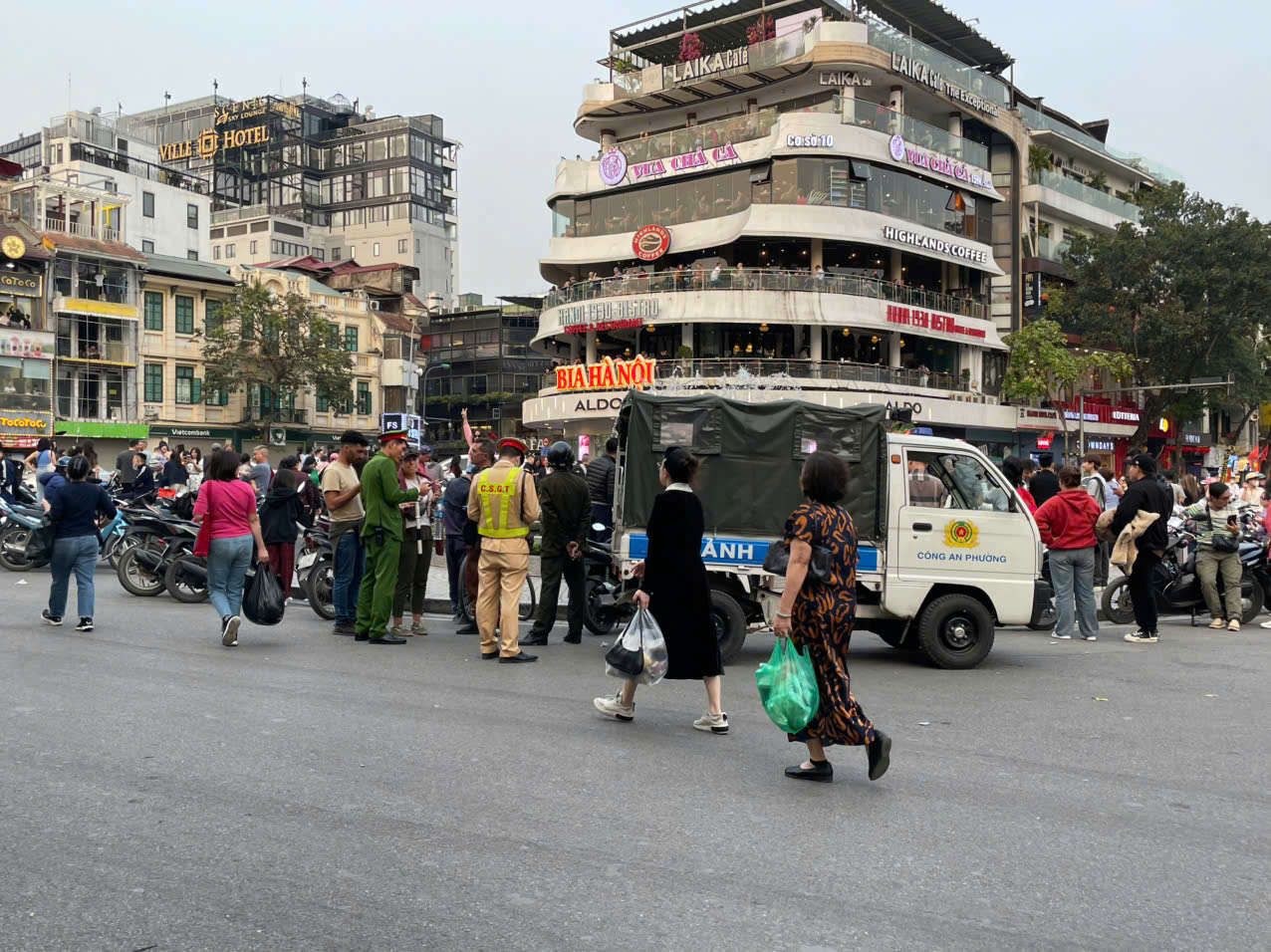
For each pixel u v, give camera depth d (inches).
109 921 150.5
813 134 1505.9
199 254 2662.4
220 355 2039.9
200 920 151.3
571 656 394.0
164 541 524.1
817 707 226.4
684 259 1658.5
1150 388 1651.1
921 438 394.0
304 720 275.0
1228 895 170.6
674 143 1638.8
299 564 538.6
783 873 174.6
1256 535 549.6
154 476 823.1
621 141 1830.7
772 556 235.1
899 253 1648.6
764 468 391.5
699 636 275.3
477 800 210.1
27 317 1787.6
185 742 249.4
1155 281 1678.2
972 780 236.1
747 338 1610.5
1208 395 1772.9
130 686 311.0
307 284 2308.1
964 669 388.2
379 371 2443.4
